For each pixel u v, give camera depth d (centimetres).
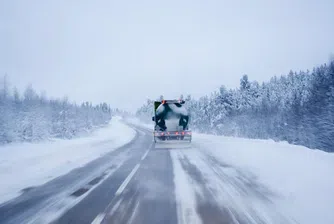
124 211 390
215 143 1501
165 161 902
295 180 532
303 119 2753
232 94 4241
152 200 443
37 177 639
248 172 666
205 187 527
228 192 486
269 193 473
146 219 356
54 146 1441
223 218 357
